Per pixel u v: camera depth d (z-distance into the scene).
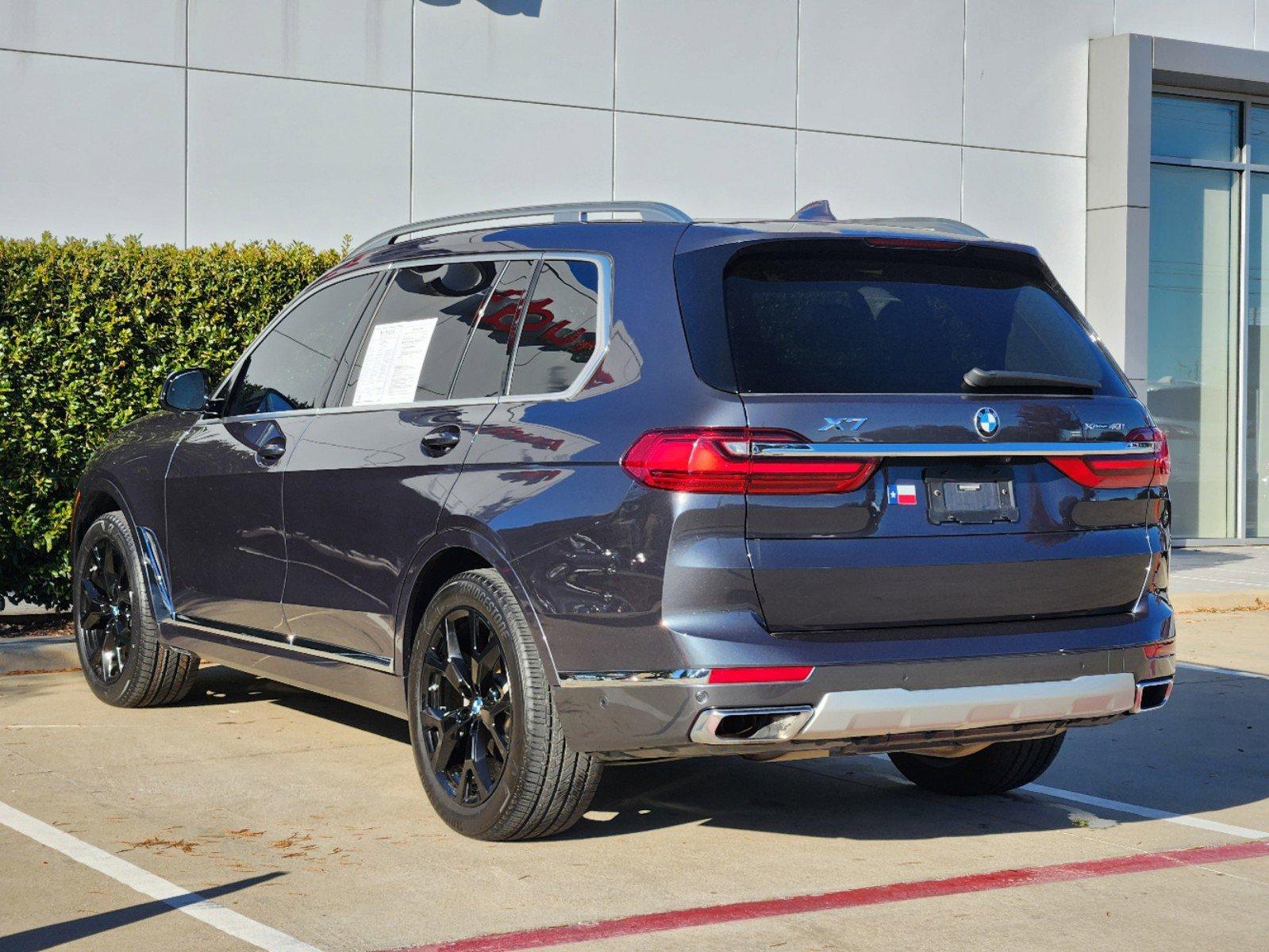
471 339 5.14
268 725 6.61
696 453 4.20
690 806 5.38
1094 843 4.99
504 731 4.72
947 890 4.40
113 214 10.59
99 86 10.52
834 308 4.53
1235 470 15.92
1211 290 15.82
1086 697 4.54
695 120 12.70
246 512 5.96
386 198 11.51
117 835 4.85
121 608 6.96
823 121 13.30
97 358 8.55
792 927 4.03
